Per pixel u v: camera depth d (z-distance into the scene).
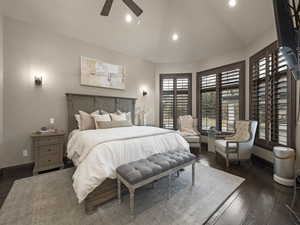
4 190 2.09
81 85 3.61
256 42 3.40
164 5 3.23
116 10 3.15
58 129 3.25
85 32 3.43
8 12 2.65
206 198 1.92
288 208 1.73
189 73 5.12
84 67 3.62
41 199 1.88
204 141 4.86
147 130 2.96
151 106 5.20
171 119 5.26
